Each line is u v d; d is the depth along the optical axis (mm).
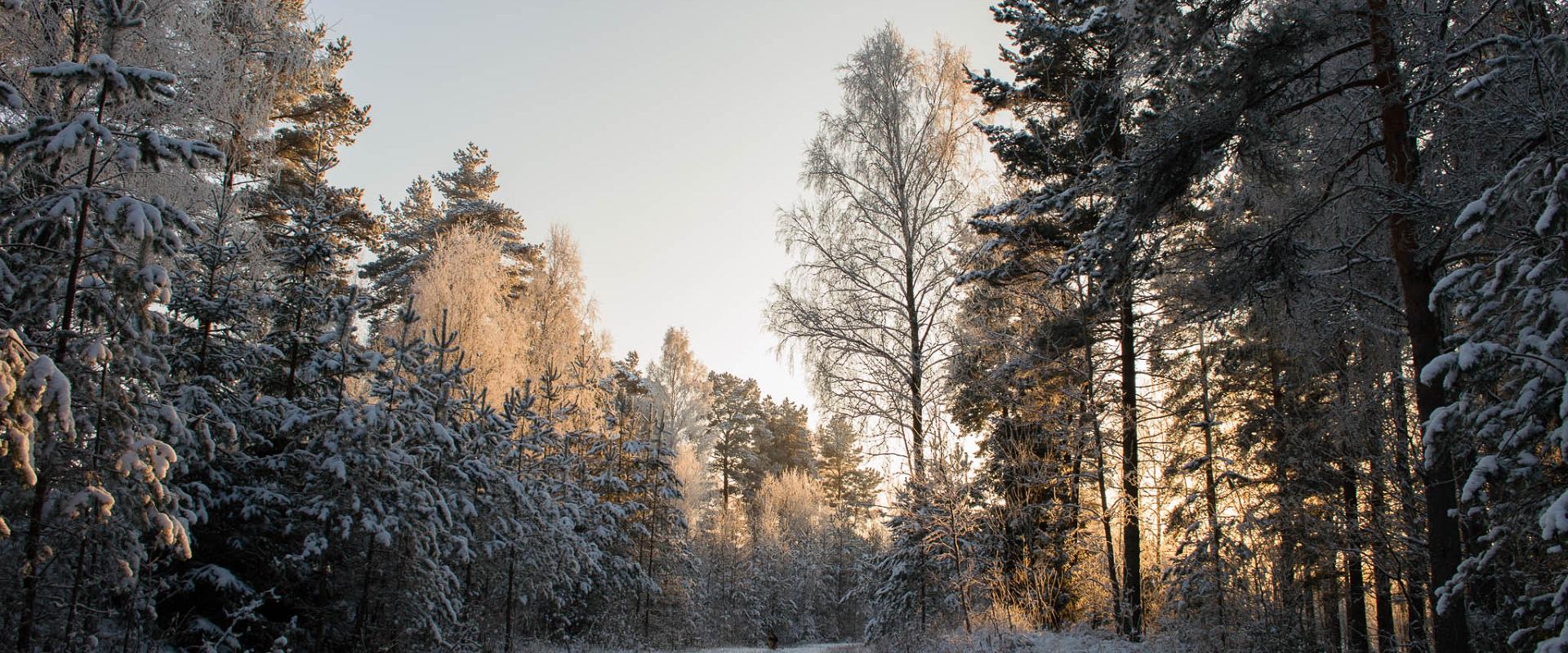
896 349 18828
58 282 7105
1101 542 16594
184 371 11375
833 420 19953
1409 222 8781
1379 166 10641
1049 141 15641
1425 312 8547
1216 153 9398
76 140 6746
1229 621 12625
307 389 13641
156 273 7086
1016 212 16062
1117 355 15953
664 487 26859
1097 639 14031
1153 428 17312
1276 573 13438
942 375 18266
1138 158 9609
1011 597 15828
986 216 16641
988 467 17875
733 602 38344
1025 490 17250
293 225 14781
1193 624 13102
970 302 17844
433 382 12906
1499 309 7086
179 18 11211
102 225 7102
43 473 6820
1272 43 8812
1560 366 6129
